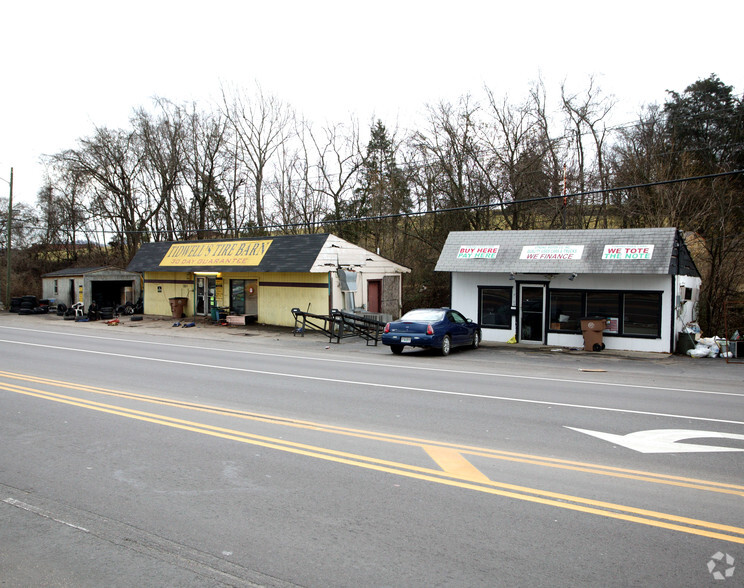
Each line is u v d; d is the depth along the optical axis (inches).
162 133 1664.6
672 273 705.6
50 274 1501.0
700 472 245.3
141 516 199.2
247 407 380.5
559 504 208.1
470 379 516.1
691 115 1240.8
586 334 738.8
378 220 1473.9
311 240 1000.2
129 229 1793.8
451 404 394.0
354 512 201.2
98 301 1381.6
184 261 1174.3
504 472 244.5
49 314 1467.8
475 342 778.2
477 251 837.8
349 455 268.4
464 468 249.6
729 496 216.2
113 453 273.4
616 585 151.5
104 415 354.0
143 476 240.5
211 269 1102.4
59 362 609.9
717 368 616.1
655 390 466.6
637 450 279.6
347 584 152.6
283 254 1011.9
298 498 214.7
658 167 1077.1
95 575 158.9
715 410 380.5
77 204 1861.5
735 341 692.1
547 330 802.8
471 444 289.3
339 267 1013.8
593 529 186.5
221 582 154.4
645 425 333.7
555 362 655.1
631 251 726.5
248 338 917.2
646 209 1052.5
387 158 1576.0
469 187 1272.1
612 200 1221.1
